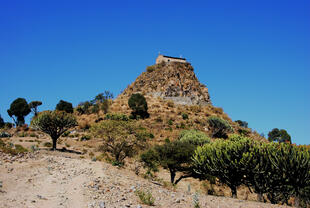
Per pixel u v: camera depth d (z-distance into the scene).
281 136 63.88
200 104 81.56
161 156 26.69
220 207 11.20
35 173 13.55
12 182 11.37
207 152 22.17
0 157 15.36
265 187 19.66
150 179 20.36
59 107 62.47
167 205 10.45
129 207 9.55
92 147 36.56
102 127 26.36
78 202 9.78
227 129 55.03
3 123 60.66
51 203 9.38
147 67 98.81
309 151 19.02
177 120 58.78
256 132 64.44
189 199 12.17
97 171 15.57
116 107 65.56
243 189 28.31
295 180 18.44
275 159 18.89
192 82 91.38
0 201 8.72
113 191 11.52
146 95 81.50
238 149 20.28
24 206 8.65
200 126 56.44
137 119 57.28
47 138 40.56
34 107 63.19
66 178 13.34
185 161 25.78
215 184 28.41
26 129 48.59
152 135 45.66
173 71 91.75
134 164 27.97
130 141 27.00
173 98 79.19
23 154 17.44
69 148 33.09
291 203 23.45
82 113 64.12
